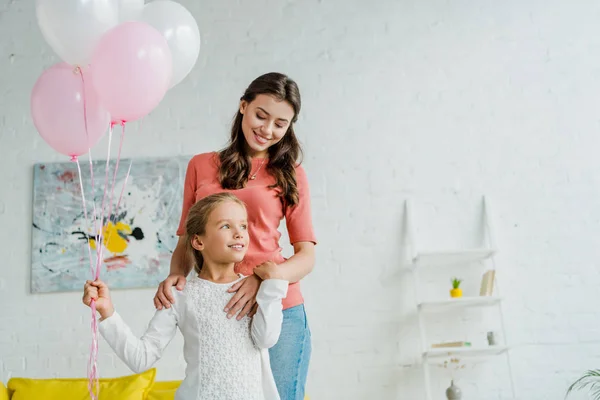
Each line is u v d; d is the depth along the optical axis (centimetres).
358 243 368
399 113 383
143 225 362
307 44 390
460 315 361
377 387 352
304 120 380
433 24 393
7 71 381
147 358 163
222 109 380
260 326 163
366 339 357
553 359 355
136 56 187
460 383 353
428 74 387
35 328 352
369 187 374
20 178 368
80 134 203
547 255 367
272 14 393
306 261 185
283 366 177
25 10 390
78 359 350
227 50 388
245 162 188
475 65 388
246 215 176
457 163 377
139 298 356
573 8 394
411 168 376
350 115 382
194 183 195
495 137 380
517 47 390
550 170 376
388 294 362
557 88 385
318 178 374
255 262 183
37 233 360
